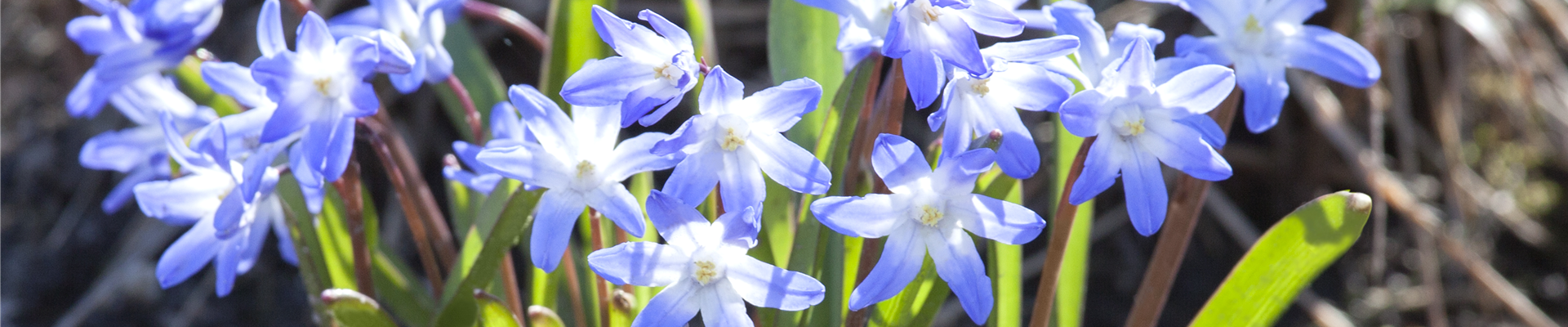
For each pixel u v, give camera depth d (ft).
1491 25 2.04
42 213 2.06
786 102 1.15
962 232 1.19
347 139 1.20
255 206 1.30
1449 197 2.08
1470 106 2.21
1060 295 1.47
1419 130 2.16
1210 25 1.28
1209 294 1.97
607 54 1.47
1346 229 1.29
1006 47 1.17
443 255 1.43
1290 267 1.33
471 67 1.60
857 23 1.23
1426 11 2.08
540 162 1.19
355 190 1.32
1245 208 2.14
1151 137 1.19
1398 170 2.11
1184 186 1.35
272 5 1.19
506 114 1.28
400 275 1.48
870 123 1.33
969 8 1.17
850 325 1.28
